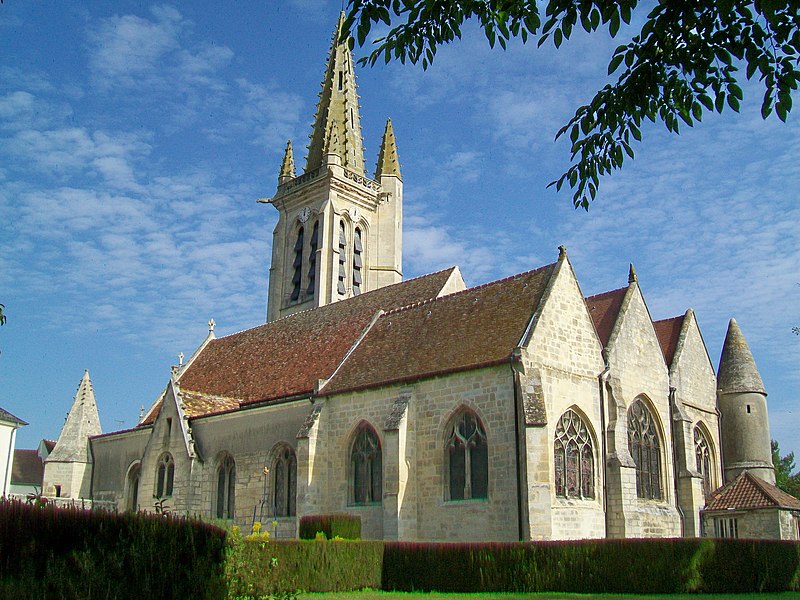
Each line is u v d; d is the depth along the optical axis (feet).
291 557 86.33
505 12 45.32
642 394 129.90
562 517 106.42
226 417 146.92
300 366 154.51
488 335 117.08
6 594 41.73
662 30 42.42
